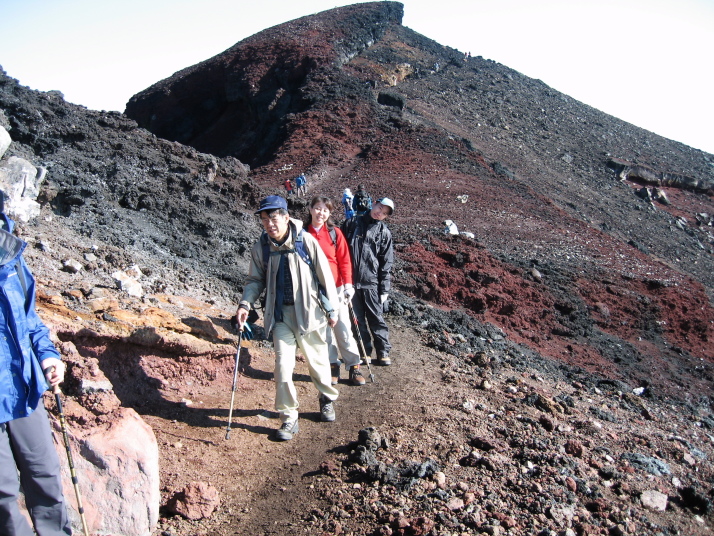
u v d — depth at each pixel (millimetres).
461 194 28641
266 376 6184
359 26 58031
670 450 6035
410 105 46906
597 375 10469
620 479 5059
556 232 24234
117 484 3650
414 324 8641
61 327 4977
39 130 9258
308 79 45344
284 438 4992
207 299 7312
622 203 43938
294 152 35906
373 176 31766
